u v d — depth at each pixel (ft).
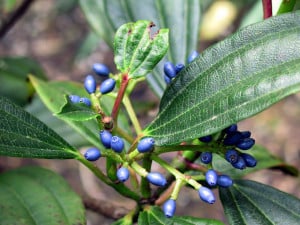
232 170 0.59
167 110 0.45
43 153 0.46
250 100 0.39
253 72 0.41
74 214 0.55
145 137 0.45
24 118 0.46
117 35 0.44
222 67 0.43
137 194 0.49
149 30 0.44
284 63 0.40
